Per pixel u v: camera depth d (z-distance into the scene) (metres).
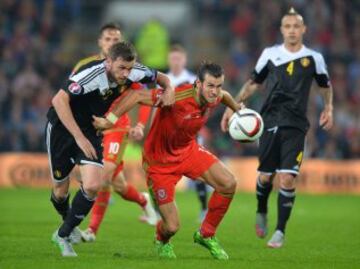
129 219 47.41
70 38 103.25
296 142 36.41
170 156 29.64
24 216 47.41
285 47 37.53
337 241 37.91
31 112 86.81
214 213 29.91
